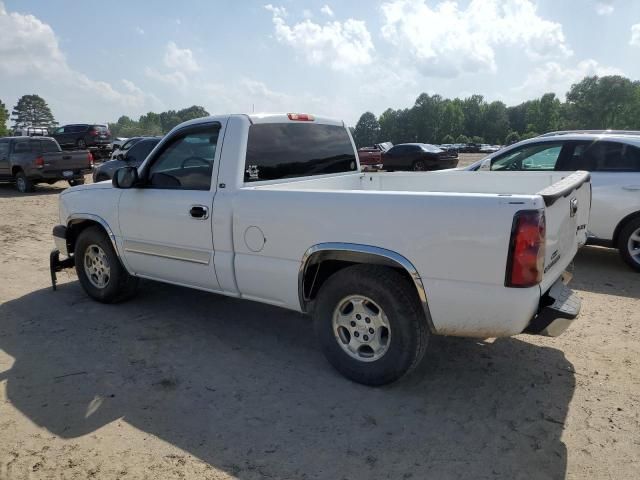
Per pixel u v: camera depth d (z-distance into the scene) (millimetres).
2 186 17547
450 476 2596
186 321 4754
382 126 146500
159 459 2760
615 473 2611
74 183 16547
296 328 4586
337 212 3293
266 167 4129
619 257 6984
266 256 3693
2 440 2941
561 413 3145
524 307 2822
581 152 6512
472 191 5023
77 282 6078
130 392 3461
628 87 112562
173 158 4301
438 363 3824
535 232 2730
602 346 4086
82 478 2617
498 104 142000
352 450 2811
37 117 134875
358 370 3455
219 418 3139
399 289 3188
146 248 4543
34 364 3887
